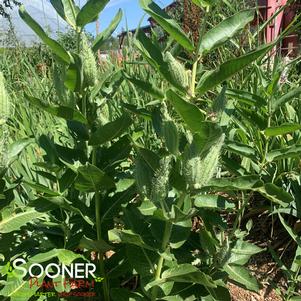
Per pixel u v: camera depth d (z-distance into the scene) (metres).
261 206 1.31
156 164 0.69
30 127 1.37
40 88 1.86
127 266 0.89
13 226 0.77
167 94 0.58
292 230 1.18
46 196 0.80
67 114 0.74
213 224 0.93
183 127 0.97
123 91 1.70
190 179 0.66
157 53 0.75
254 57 0.63
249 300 1.07
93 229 0.87
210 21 1.78
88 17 0.73
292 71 1.78
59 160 0.83
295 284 1.11
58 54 0.71
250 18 0.73
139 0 0.69
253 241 1.26
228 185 0.70
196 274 0.66
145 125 1.46
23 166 1.19
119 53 2.10
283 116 1.40
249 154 0.91
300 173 1.22
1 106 0.75
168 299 0.79
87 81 0.75
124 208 0.82
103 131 0.74
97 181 0.75
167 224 0.72
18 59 2.46
